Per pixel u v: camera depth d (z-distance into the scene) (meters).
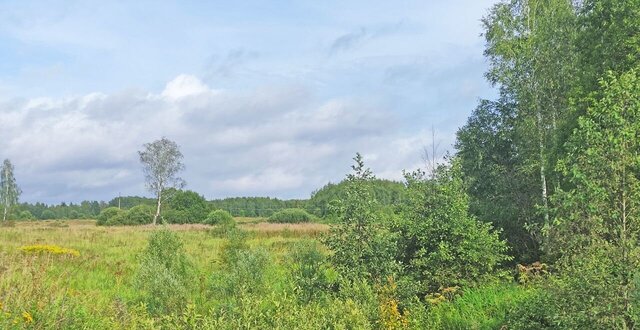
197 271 18.91
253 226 49.66
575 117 21.19
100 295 15.54
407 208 15.55
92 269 21.59
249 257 15.42
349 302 10.02
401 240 14.95
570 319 8.38
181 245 18.02
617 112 8.46
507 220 23.94
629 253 8.16
